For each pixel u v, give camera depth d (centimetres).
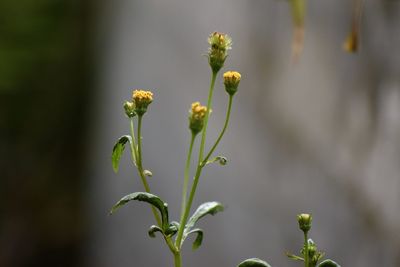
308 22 146
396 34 119
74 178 266
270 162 158
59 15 270
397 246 110
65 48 270
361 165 126
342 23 137
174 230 54
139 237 212
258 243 157
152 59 218
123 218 221
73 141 272
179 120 201
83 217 247
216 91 183
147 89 217
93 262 236
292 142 153
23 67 274
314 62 148
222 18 186
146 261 209
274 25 168
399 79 118
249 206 162
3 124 277
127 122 232
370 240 118
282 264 151
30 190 269
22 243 262
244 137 171
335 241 128
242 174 169
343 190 129
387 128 121
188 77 202
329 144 137
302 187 145
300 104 151
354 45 75
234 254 166
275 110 160
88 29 262
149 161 206
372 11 125
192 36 204
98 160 246
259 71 170
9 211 267
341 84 136
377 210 118
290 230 149
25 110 278
